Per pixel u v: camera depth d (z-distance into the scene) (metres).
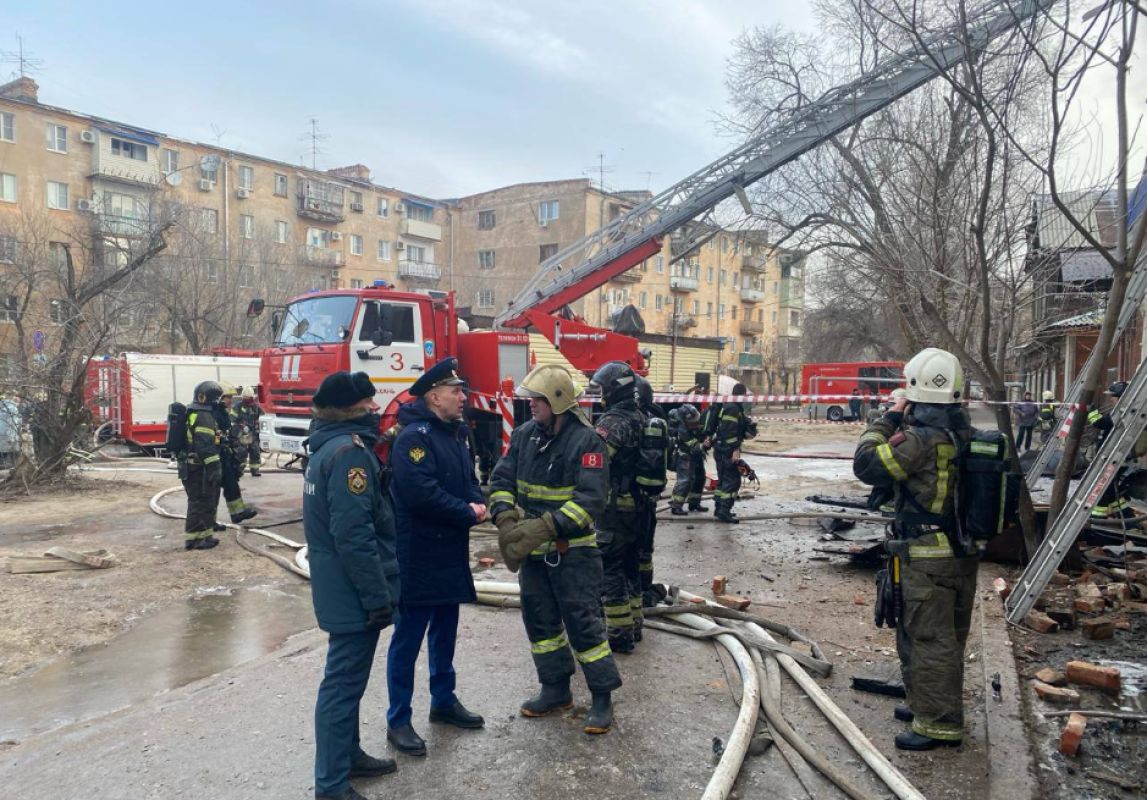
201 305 27.86
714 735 3.70
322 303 9.77
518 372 11.15
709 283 57.47
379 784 3.23
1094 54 4.80
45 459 11.85
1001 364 6.90
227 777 3.25
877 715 3.95
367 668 3.15
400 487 3.44
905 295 8.42
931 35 7.44
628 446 4.61
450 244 51.62
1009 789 3.10
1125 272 5.33
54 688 4.36
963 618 3.70
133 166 35.09
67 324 12.13
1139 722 3.78
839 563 7.31
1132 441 4.85
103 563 6.87
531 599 3.87
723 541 8.39
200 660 4.79
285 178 42.09
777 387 59.88
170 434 7.61
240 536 8.13
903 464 3.48
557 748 3.56
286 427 9.73
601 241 13.66
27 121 32.22
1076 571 6.52
